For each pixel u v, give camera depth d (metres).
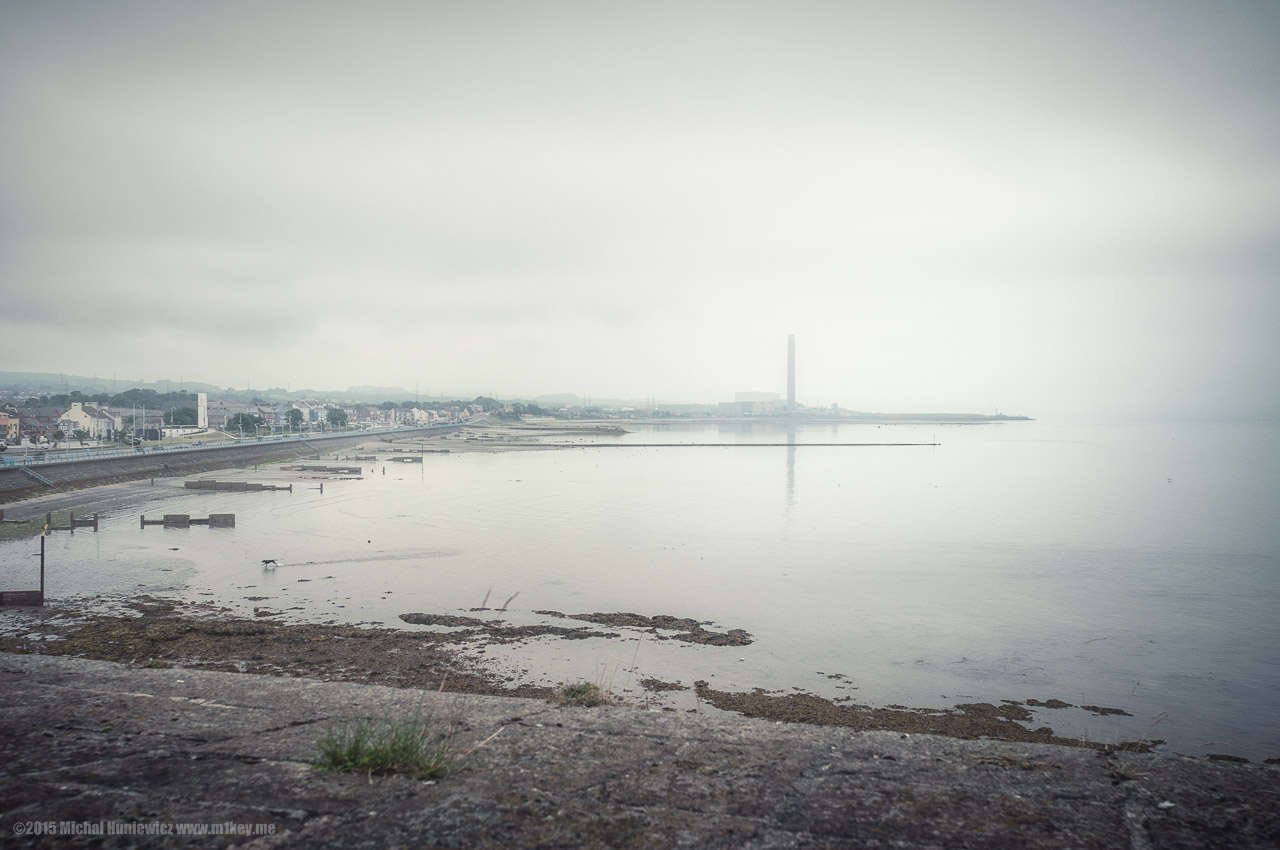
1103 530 66.50
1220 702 26.28
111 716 12.66
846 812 8.99
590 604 38.97
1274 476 121.56
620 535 62.12
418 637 31.56
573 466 143.38
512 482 110.00
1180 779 10.70
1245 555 54.66
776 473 129.25
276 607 36.53
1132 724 24.14
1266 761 21.50
